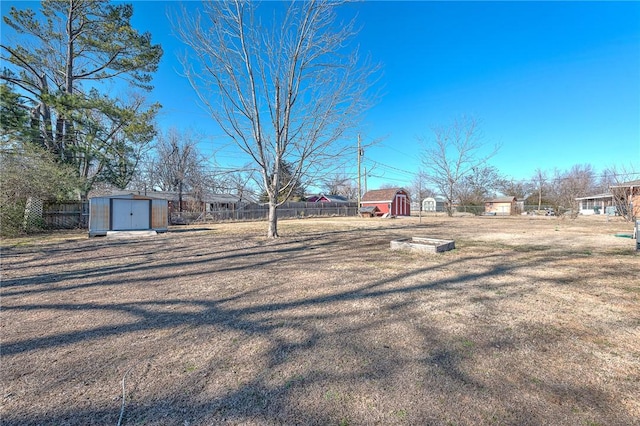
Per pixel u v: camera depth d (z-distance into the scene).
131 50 15.11
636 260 5.51
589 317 2.81
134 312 3.06
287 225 16.45
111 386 1.78
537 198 39.25
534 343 2.29
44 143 13.44
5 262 5.90
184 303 3.34
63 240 9.72
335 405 1.59
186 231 13.23
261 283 4.18
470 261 5.58
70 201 14.17
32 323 2.78
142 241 9.40
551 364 1.99
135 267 5.36
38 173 11.59
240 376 1.88
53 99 12.52
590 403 1.58
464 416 1.49
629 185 16.52
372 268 5.08
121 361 2.08
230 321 2.80
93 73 15.91
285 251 7.07
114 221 11.91
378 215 30.50
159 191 28.77
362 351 2.19
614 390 1.70
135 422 1.48
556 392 1.68
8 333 2.56
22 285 4.15
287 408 1.57
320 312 3.02
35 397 1.68
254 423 1.47
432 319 2.80
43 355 2.17
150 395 1.70
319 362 2.04
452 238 9.27
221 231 13.13
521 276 4.43
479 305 3.18
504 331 2.52
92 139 13.94
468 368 1.94
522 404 1.58
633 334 2.44
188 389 1.75
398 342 2.33
